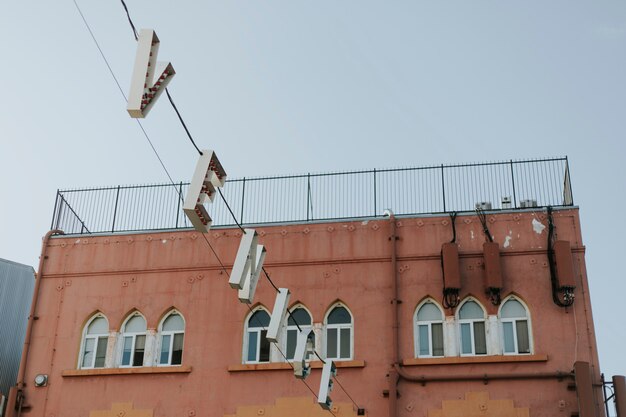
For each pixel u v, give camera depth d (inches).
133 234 1065.5
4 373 1167.6
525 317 954.7
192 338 1000.9
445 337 954.1
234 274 601.9
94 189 1110.4
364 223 1021.8
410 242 1002.7
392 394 925.2
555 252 948.6
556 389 908.0
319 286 999.6
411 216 1015.6
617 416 868.6
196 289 1024.9
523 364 924.0
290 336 990.4
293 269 1013.2
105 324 1034.7
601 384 901.8
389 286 986.1
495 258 954.1
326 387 743.7
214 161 595.5
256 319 1005.2
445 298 959.6
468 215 1003.9
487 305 959.0
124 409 975.6
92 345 1027.3
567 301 936.3
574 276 948.0
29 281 1248.2
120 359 1011.9
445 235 1000.2
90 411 981.2
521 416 903.1
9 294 1210.0
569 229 974.4
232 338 994.1
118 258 1056.2
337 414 935.7
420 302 976.9
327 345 978.1
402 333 960.9
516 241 979.9
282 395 956.0
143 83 490.0
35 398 999.0
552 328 935.0
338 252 1012.5
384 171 1064.2
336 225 1026.7
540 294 952.3
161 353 1008.2
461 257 984.3
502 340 946.7
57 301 1046.4
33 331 1034.1
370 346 960.3
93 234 1073.5
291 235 1031.0
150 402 975.6
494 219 995.3
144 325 1024.9
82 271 1056.2
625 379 880.3
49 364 1014.4
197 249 1044.5
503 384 919.7
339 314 992.2
